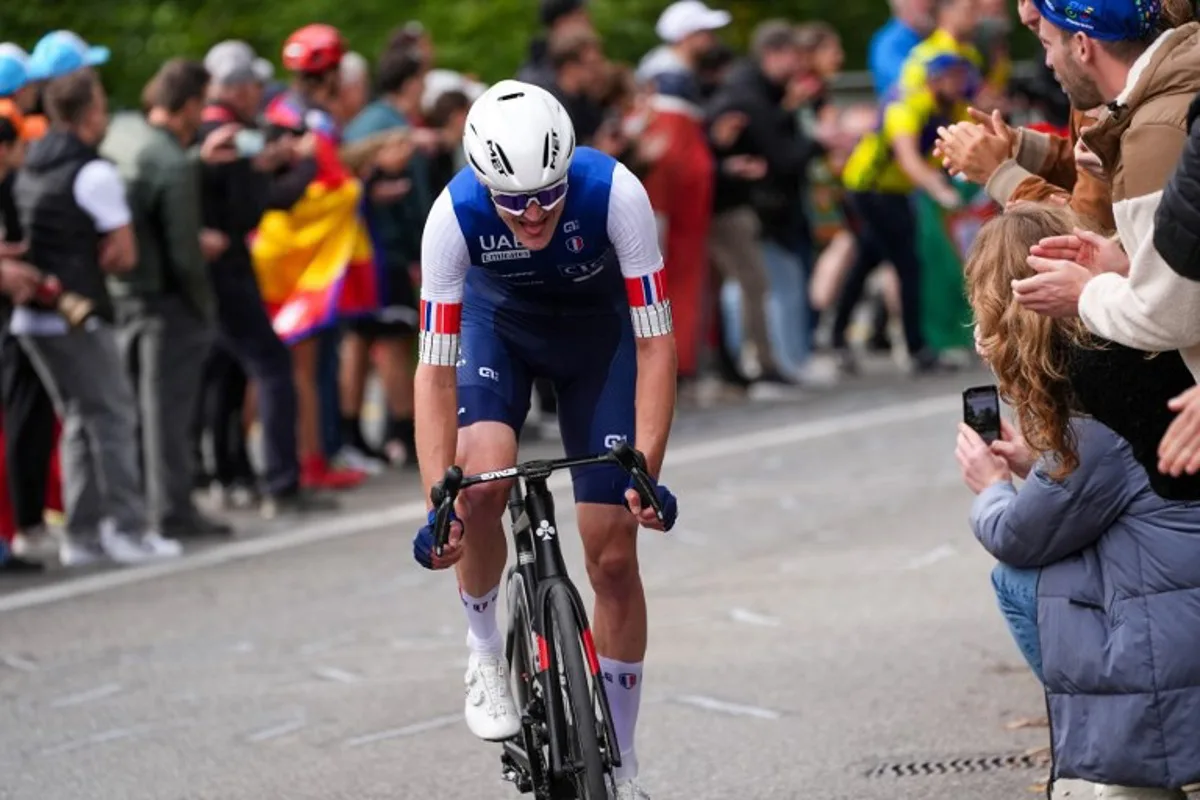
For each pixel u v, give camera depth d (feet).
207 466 114.93
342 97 111.75
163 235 92.38
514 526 48.01
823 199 160.35
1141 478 41.32
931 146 126.93
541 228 45.60
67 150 86.89
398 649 72.54
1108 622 41.57
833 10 222.69
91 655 74.13
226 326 98.17
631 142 116.37
